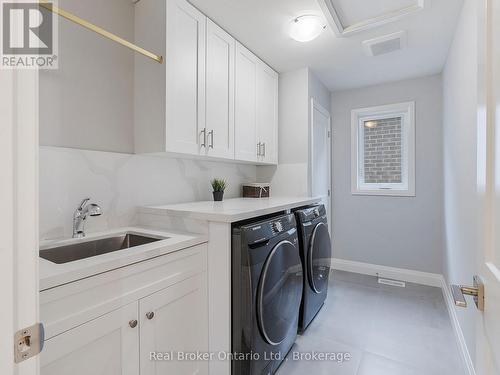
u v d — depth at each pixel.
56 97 1.39
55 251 1.29
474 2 1.47
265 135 2.62
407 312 2.31
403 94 3.08
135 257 1.04
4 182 0.41
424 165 2.99
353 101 3.37
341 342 1.89
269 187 2.88
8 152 0.42
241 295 1.33
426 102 2.97
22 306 0.43
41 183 1.33
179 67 1.65
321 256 2.26
